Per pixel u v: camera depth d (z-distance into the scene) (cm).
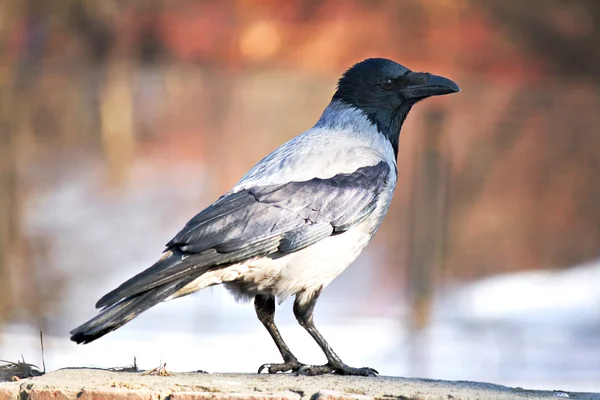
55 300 1620
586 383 1291
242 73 1961
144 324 1448
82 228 1870
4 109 1778
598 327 1531
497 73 2028
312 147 733
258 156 1811
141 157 1970
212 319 1471
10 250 1566
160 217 1947
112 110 1967
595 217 1753
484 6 2027
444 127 1555
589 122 1777
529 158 1764
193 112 1931
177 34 2009
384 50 2022
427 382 608
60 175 1880
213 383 573
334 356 674
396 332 1477
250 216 660
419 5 2023
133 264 1866
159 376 598
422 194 1527
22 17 1908
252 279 668
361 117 784
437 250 1511
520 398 556
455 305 1577
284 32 2012
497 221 1748
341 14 2020
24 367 641
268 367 675
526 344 1470
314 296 694
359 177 713
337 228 689
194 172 1941
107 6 1967
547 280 1705
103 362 1204
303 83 1828
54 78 1900
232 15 2022
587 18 2020
